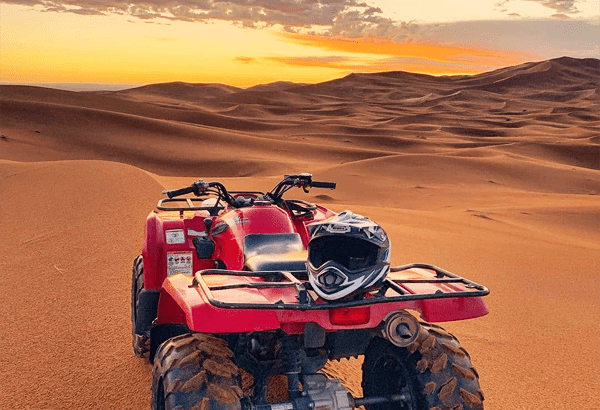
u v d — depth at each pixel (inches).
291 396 141.9
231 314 130.7
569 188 3644.2
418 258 512.4
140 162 4352.9
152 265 220.2
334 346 156.2
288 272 148.7
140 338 223.8
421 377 143.4
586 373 265.4
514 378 256.1
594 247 931.3
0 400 208.4
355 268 135.6
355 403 147.2
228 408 126.3
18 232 486.6
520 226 1157.7
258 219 180.2
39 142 4552.2
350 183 2977.4
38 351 250.2
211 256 196.5
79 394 212.2
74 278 351.9
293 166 4143.7
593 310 382.0
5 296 323.6
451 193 2696.9
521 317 351.3
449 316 142.6
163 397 138.9
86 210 537.3
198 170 4170.8
